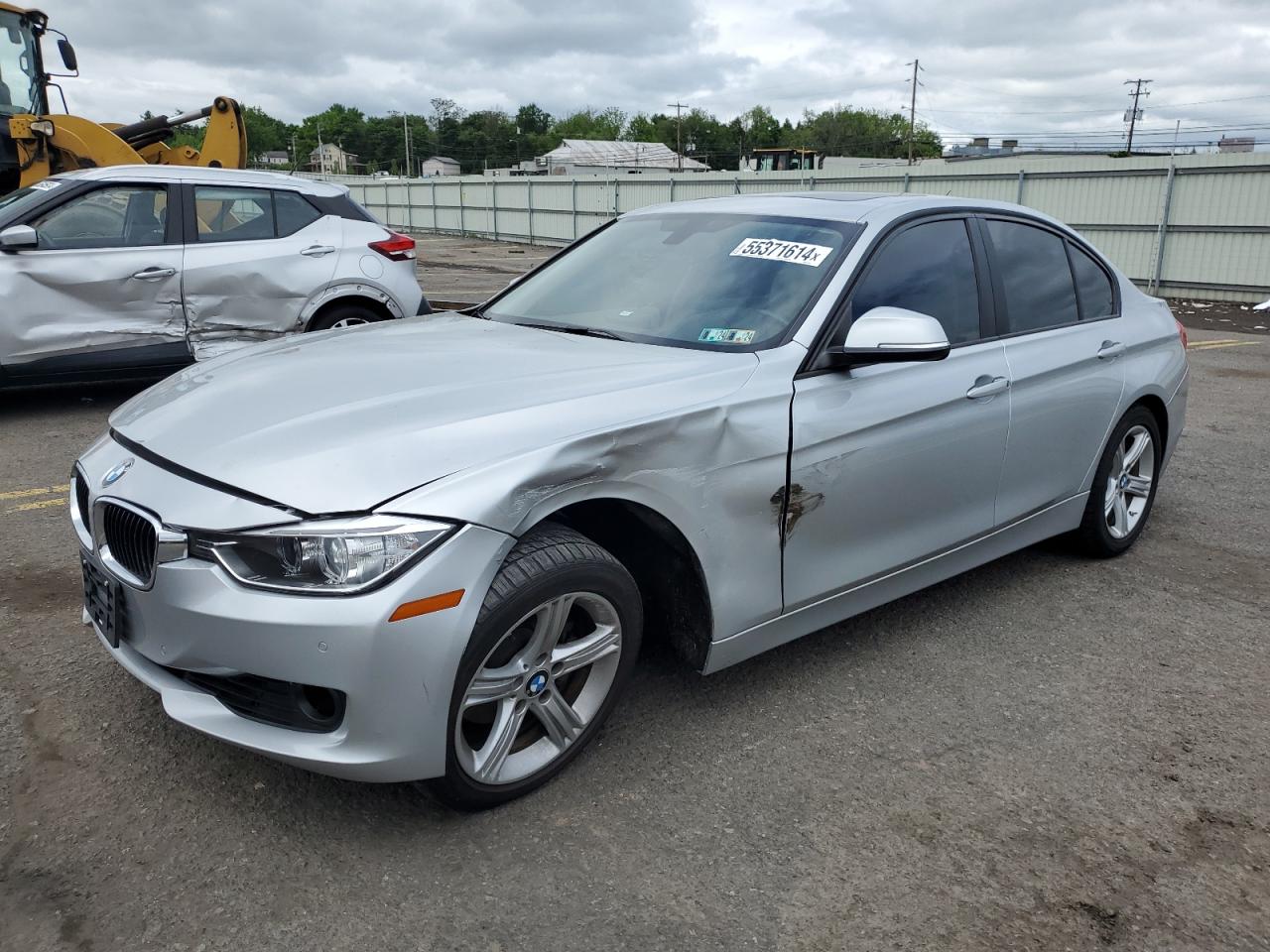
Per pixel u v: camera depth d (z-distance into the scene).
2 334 6.35
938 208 3.83
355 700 2.28
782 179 27.00
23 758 2.80
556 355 3.11
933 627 3.95
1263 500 5.82
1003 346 3.86
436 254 28.31
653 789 2.79
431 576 2.29
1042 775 2.94
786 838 2.60
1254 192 18.58
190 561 2.34
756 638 3.11
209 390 2.92
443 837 2.54
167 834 2.51
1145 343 4.63
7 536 4.55
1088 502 4.50
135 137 11.07
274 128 142.88
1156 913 2.38
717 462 2.85
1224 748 3.13
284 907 2.28
